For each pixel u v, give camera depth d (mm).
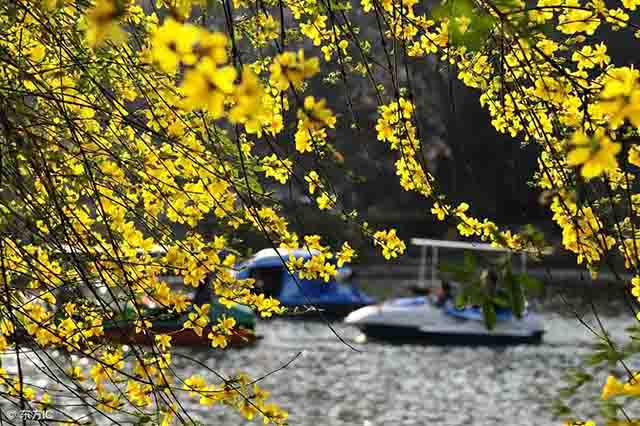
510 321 30094
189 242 6406
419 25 6133
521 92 5543
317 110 3473
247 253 6383
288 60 3404
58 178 6250
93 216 7285
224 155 6215
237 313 28297
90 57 5934
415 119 6266
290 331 31906
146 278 6383
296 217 6477
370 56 6336
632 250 5250
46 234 6137
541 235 4172
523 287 3471
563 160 5574
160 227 6375
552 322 33438
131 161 6316
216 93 2820
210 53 2805
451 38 3768
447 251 50594
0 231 5902
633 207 5559
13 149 5379
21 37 5738
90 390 6441
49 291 6250
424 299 32188
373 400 22516
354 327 33500
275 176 6320
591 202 5496
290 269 6484
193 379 6367
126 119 5793
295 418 20672
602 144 3076
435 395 23156
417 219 52188
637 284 5070
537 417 21000
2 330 6016
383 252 6578
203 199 6434
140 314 6031
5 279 5645
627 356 4383
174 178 6422
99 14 2896
